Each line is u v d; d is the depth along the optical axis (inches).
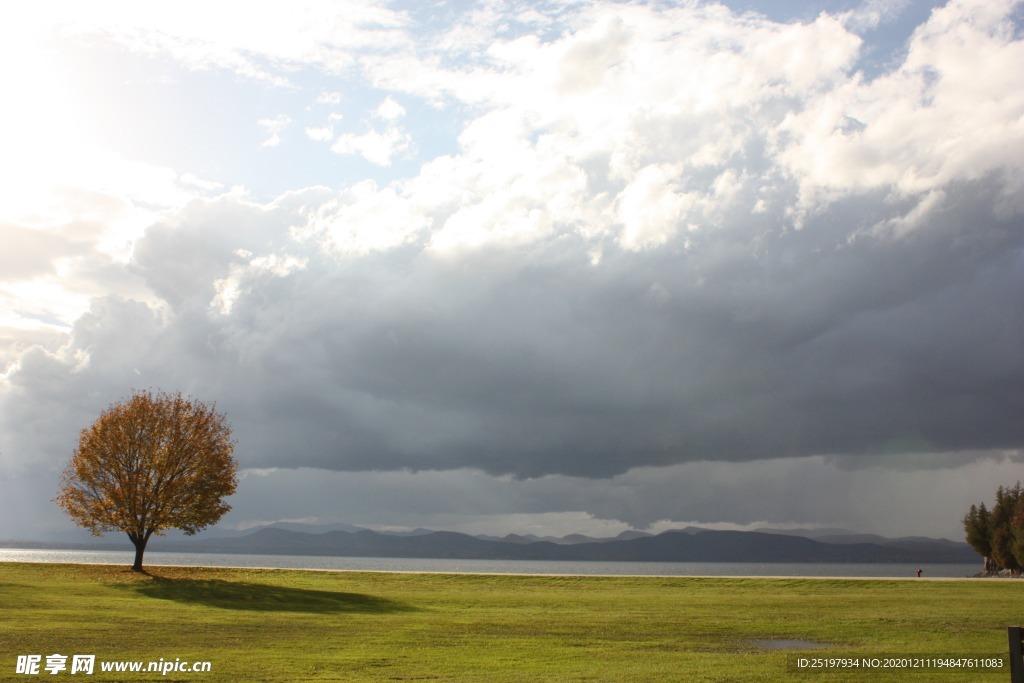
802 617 1439.5
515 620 1396.4
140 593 1755.7
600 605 1697.8
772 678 819.4
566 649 1038.4
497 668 880.9
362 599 1776.6
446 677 819.4
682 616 1469.0
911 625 1300.4
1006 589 2069.4
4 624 1180.5
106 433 2363.4
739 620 1390.3
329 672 843.4
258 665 882.1
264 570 2507.4
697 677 824.9
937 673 854.5
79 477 2346.2
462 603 1734.7
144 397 2416.3
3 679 789.2
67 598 1593.3
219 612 1449.3
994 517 3592.5
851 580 2299.5
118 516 2306.8
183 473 2399.1
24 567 2284.7
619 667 893.2
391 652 997.2
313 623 1307.8
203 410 2465.6
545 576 2429.9
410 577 2380.7
